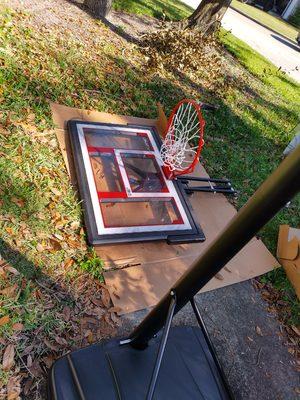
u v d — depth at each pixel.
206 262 1.15
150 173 3.55
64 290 2.39
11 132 3.12
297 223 4.17
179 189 3.52
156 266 2.88
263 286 3.24
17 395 1.88
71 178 3.13
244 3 20.89
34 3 5.30
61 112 3.68
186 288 1.29
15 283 2.25
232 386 2.46
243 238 1.02
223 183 4.04
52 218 2.74
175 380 1.86
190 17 7.06
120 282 2.63
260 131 5.59
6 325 2.06
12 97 3.43
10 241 2.44
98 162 3.38
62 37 4.85
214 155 4.46
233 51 8.62
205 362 2.02
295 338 2.97
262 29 14.55
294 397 2.60
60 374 1.74
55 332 2.18
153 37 5.98
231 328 2.80
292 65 11.05
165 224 3.15
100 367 1.79
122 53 5.39
